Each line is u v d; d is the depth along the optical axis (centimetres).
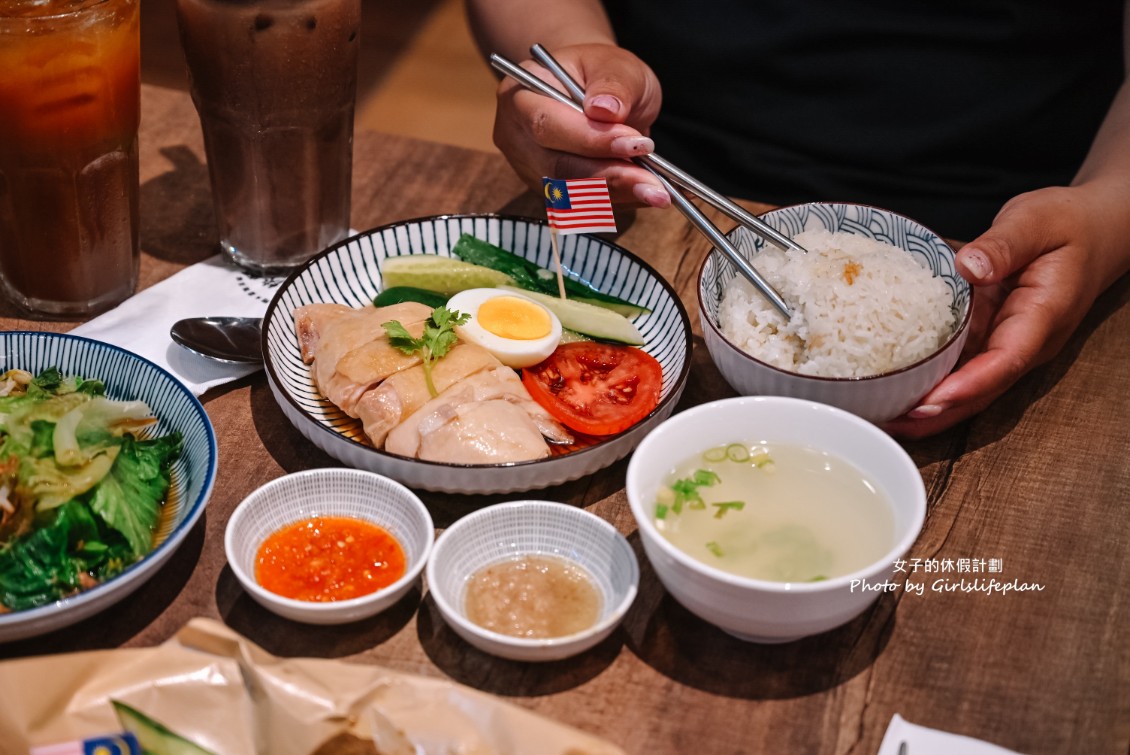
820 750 112
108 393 145
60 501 120
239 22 154
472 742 104
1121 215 168
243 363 158
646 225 195
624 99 171
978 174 218
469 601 121
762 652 122
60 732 104
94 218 161
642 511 116
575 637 112
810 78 216
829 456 129
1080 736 114
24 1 145
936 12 209
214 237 190
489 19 223
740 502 124
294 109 164
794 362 149
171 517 129
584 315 166
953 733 114
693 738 112
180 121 220
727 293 158
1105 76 216
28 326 167
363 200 200
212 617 123
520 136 188
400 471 134
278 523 130
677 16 221
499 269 176
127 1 150
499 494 140
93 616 122
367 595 121
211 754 105
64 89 146
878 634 124
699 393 160
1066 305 154
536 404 149
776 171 222
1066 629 126
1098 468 149
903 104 214
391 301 169
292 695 106
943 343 149
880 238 164
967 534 138
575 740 102
